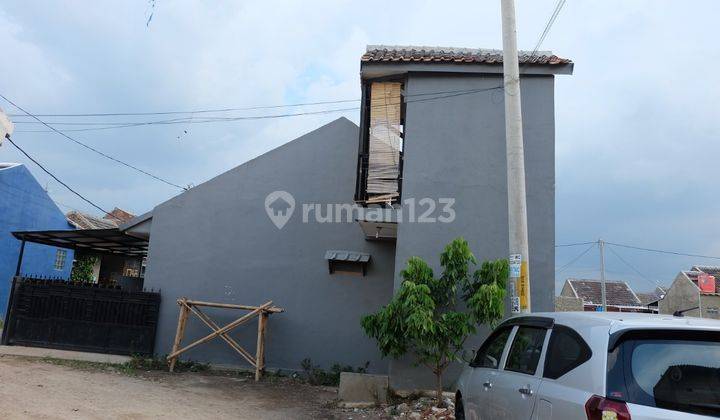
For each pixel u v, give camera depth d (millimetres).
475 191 9422
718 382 3078
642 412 2986
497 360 5160
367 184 9758
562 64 9508
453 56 9773
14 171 19219
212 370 10797
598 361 3305
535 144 9500
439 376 8203
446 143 9609
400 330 8188
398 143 9812
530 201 9336
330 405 8500
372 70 9781
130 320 11328
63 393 7672
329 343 10914
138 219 11836
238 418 7328
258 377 10203
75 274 22703
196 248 11523
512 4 7613
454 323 8039
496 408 4660
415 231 9344
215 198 11664
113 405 7273
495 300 7855
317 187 11492
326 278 11164
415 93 9797
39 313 11633
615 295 45156
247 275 11320
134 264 22234
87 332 11414
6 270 19016
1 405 6559
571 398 3406
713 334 3248
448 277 8492
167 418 6898
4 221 18844
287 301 11156
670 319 3553
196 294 11352
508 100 7379
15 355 10570
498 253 9203
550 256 9125
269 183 11617
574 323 3900
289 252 11336
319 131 11656
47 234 12812
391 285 11016
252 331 11094
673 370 3131
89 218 26234
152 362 10672
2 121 9102
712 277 33812
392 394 8727
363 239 11211
